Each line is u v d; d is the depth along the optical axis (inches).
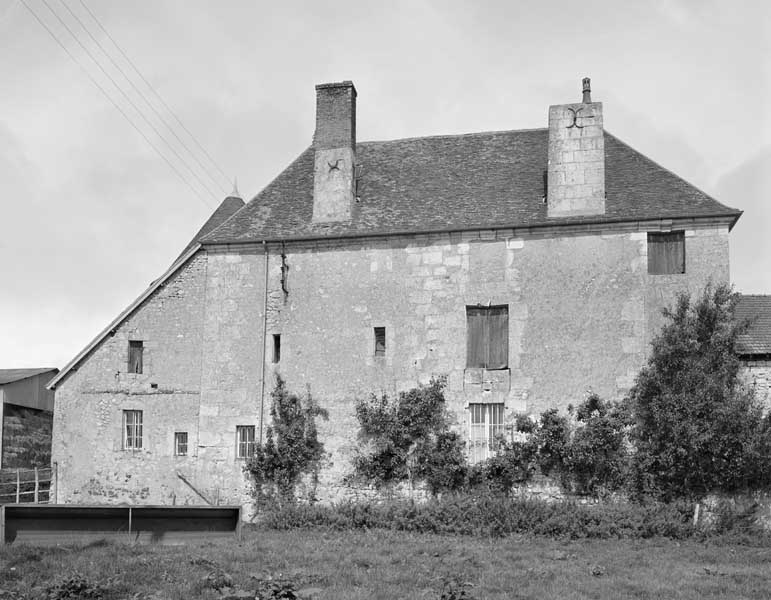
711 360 825.5
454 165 1060.5
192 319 1032.8
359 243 981.2
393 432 922.7
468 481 900.0
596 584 583.2
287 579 551.5
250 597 519.8
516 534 805.9
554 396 899.4
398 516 856.9
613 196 944.9
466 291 942.4
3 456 1378.0
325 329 974.4
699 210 894.4
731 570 642.2
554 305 916.6
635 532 792.9
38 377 1487.5
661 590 566.6
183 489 998.4
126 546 701.9
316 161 1025.5
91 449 1040.2
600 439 861.8
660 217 899.4
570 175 941.2
